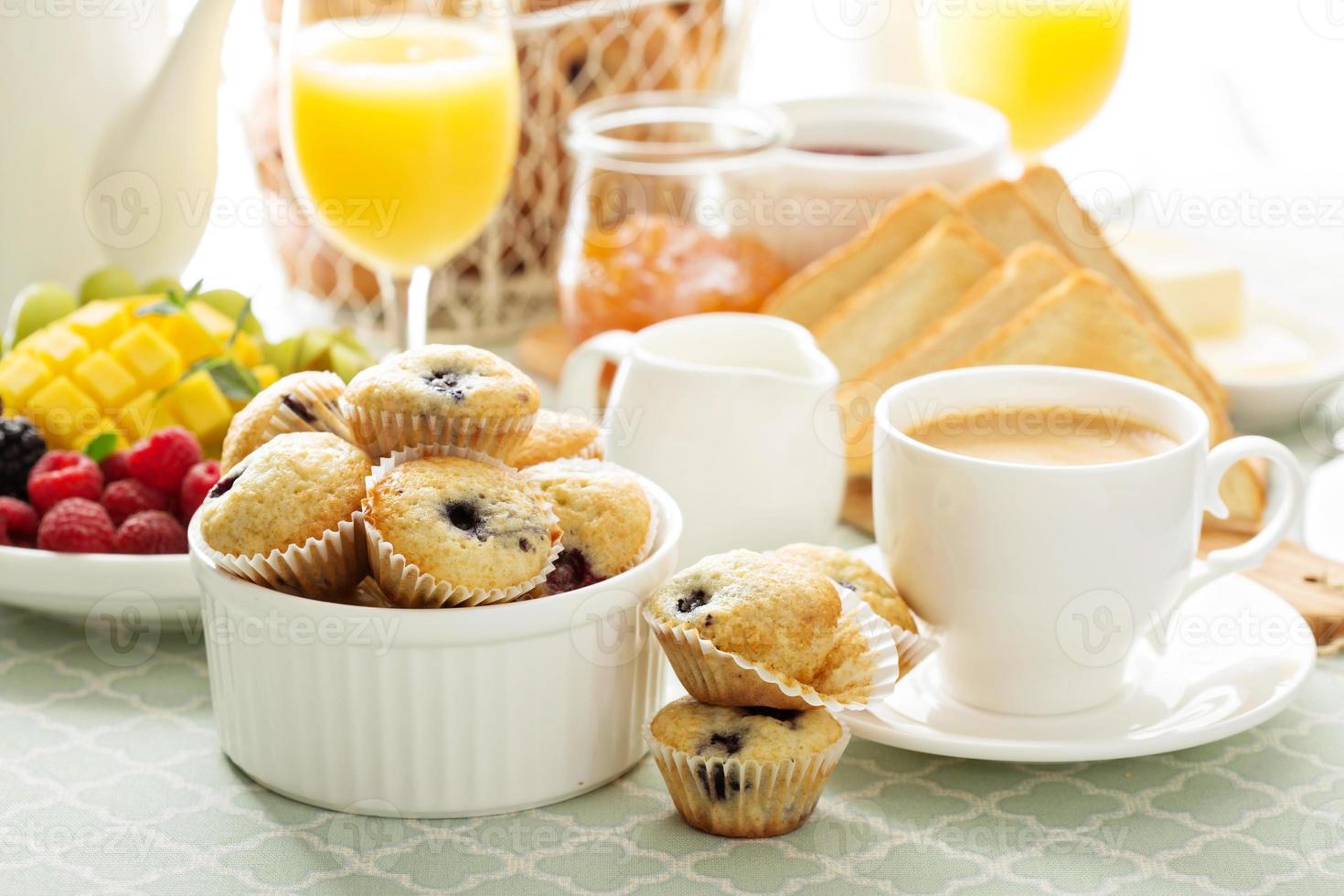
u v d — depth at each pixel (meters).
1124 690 1.08
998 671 1.06
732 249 1.27
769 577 1.03
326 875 1.01
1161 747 1.03
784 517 1.14
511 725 1.03
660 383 1.14
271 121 1.28
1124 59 1.36
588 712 1.04
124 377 1.15
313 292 1.32
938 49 1.37
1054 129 1.37
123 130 1.24
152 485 1.11
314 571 1.03
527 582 1.02
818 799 1.04
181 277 1.28
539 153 1.31
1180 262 1.30
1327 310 1.35
